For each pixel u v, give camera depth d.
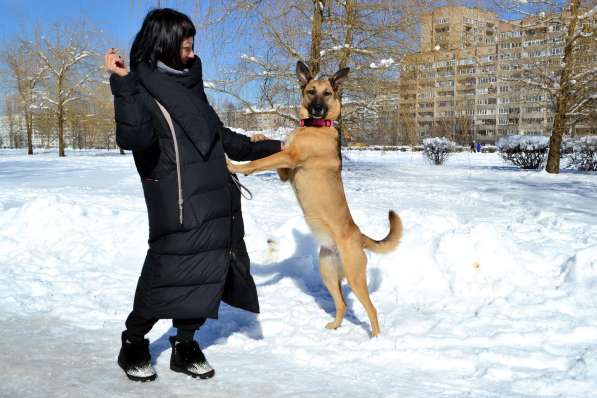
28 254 5.88
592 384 2.98
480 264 4.99
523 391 2.93
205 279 2.82
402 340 3.70
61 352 3.32
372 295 4.81
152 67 2.80
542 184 14.95
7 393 2.71
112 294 4.64
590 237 7.13
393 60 13.71
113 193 11.88
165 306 2.79
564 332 3.83
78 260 5.79
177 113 2.71
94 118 37.47
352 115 15.18
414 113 15.64
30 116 38.34
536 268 5.33
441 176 17.56
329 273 4.04
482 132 53.34
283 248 5.89
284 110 14.37
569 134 23.36
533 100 20.14
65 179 15.65
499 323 4.02
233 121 14.71
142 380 2.91
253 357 3.38
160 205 2.75
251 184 14.33
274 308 4.42
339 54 13.93
